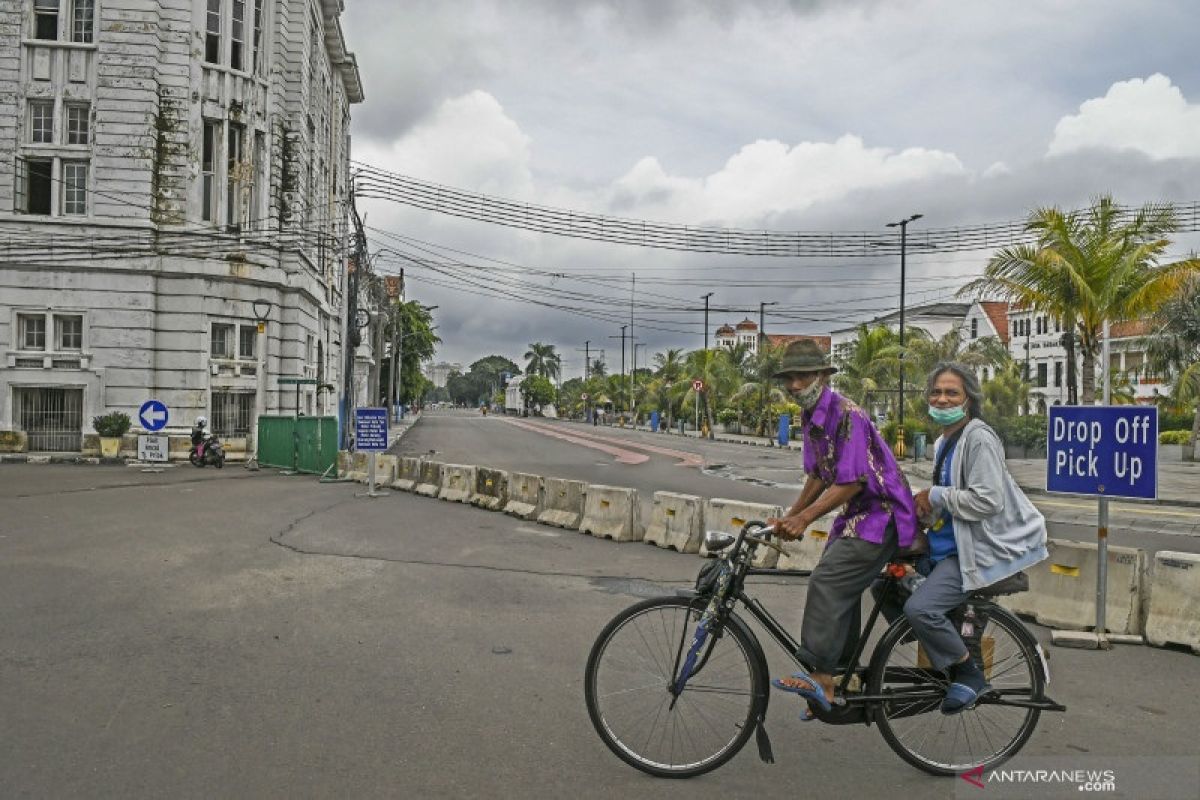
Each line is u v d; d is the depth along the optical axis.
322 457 21.58
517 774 4.15
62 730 4.63
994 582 4.06
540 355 158.50
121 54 27.80
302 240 31.72
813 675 4.12
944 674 4.22
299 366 31.83
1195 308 33.44
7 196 27.48
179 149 28.39
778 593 8.05
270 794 3.90
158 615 7.16
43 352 27.41
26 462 26.17
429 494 17.05
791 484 22.97
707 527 10.66
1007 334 65.00
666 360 71.44
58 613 7.19
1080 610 7.05
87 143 28.05
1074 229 18.91
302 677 5.59
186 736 4.57
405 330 85.75
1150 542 13.07
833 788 4.07
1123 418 6.49
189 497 16.45
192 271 28.12
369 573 9.07
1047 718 5.02
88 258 27.42
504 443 43.16
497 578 8.93
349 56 44.25
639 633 4.22
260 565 9.41
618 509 11.73
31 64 27.70
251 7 29.88
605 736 4.19
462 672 5.74
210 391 28.47
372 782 4.04
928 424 38.88
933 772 4.25
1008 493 4.13
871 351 41.59
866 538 4.03
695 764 4.14
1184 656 6.37
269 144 30.38
